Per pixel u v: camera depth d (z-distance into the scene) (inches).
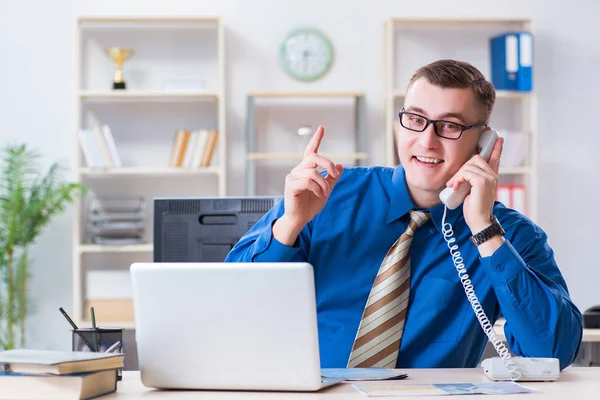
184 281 55.6
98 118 201.8
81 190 187.9
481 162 71.8
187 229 95.7
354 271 78.2
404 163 76.3
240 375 55.7
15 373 51.5
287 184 70.3
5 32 200.1
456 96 73.4
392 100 193.5
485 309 76.2
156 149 202.8
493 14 206.7
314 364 54.6
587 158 208.1
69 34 201.3
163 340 56.6
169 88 194.7
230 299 55.1
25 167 198.4
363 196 80.1
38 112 200.2
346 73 203.6
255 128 203.2
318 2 203.5
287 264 54.3
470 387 56.4
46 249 200.2
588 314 136.6
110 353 56.0
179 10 202.2
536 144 196.7
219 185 194.5
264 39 203.2
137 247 189.8
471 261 76.4
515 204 193.5
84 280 199.8
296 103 203.6
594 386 58.0
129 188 202.8
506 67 196.2
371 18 203.9
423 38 204.5
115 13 201.6
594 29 208.1
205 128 203.6
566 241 207.5
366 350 73.7
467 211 70.4
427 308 75.4
